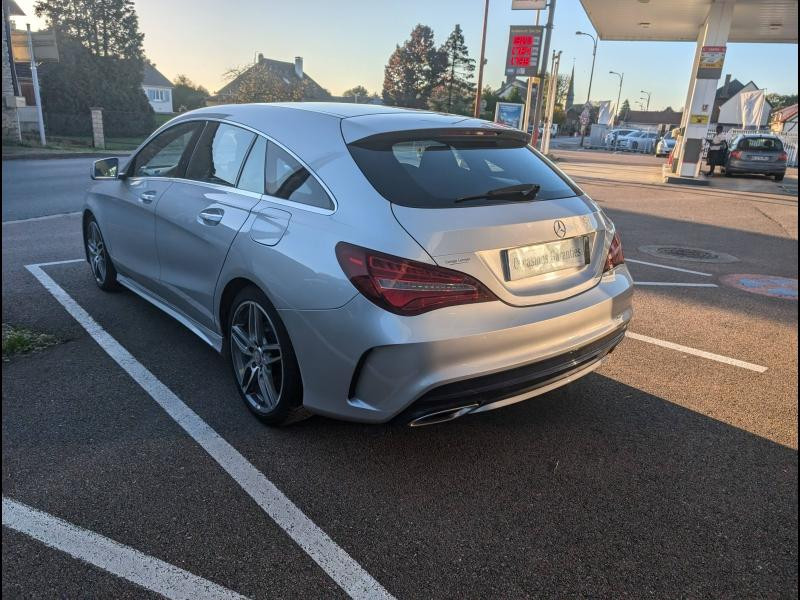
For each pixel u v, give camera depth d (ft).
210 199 11.36
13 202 33.86
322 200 9.02
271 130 10.58
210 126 12.36
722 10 54.75
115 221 15.10
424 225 8.15
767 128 125.39
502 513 8.43
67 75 124.67
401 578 7.23
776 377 13.21
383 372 8.11
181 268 12.29
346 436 10.23
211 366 12.72
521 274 8.77
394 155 9.18
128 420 10.49
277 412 9.92
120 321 15.10
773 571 7.52
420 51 215.31
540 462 9.70
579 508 8.59
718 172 75.51
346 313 8.20
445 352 7.92
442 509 8.47
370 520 8.20
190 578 7.12
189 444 9.83
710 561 7.66
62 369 12.39
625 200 44.37
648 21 65.72
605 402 11.84
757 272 23.04
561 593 7.09
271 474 9.12
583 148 156.66
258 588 7.00
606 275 10.24
